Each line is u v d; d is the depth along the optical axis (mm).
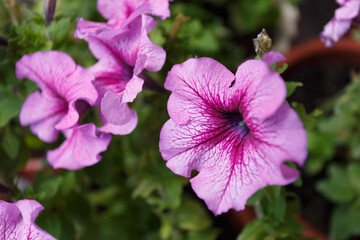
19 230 334
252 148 318
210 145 332
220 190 321
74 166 363
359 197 535
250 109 315
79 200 471
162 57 338
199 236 529
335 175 553
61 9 506
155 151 461
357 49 573
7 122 455
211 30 658
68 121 355
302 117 379
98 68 363
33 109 375
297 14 747
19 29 423
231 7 755
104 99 335
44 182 427
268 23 750
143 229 562
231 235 613
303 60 601
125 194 562
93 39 361
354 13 366
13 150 461
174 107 331
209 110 333
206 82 328
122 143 510
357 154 548
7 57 427
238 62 693
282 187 404
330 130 561
